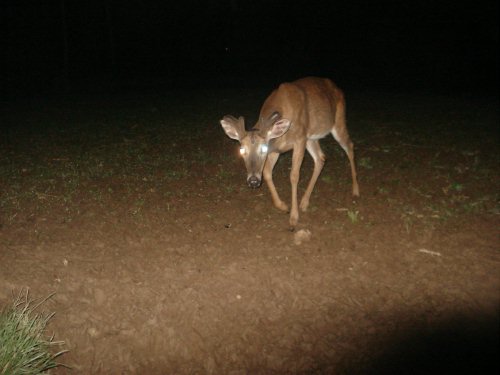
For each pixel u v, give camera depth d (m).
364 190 3.25
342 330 1.94
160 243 2.50
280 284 2.17
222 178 3.49
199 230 2.65
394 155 4.12
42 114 6.81
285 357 1.82
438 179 3.45
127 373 1.74
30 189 3.19
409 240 2.50
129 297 2.06
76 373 1.72
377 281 2.19
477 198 3.04
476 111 6.49
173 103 7.86
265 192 3.22
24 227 2.62
